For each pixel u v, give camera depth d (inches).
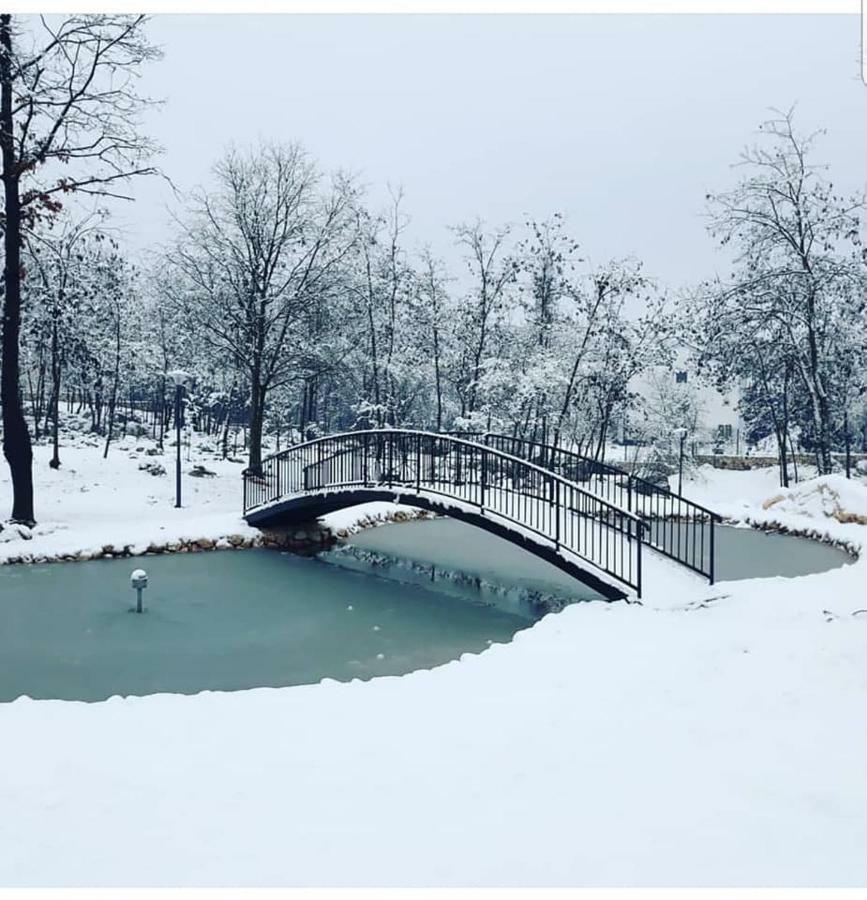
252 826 131.5
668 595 351.6
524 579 491.8
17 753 165.9
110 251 1085.1
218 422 1483.8
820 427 894.4
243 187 882.8
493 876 114.7
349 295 959.0
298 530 619.8
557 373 1012.5
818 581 371.2
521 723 184.9
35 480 740.7
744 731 174.9
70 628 361.1
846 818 131.6
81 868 118.7
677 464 1215.6
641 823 131.0
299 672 303.0
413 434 503.8
